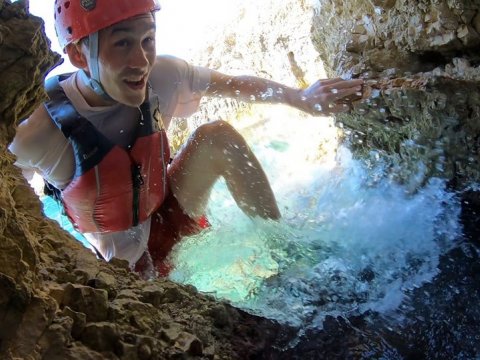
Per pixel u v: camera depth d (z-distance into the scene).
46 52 0.57
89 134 1.00
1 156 0.55
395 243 0.87
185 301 0.65
